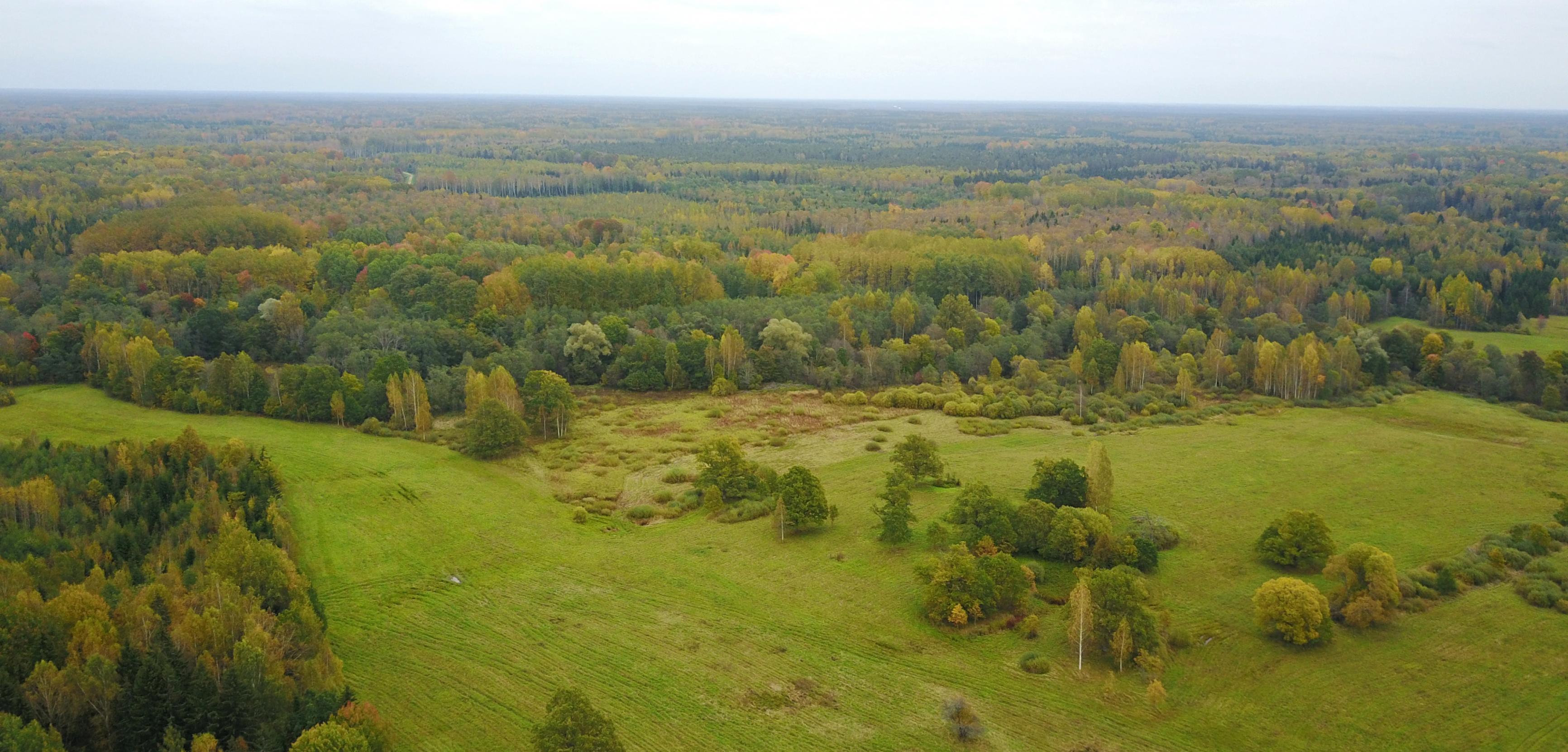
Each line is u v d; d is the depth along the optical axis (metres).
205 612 73.00
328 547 102.56
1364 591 86.56
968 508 102.31
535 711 73.50
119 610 74.62
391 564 99.19
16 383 157.88
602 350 178.25
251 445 132.38
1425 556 99.12
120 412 146.62
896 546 102.69
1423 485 120.38
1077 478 108.31
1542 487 119.38
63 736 65.00
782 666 79.69
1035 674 78.31
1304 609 81.06
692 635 84.81
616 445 140.38
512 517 112.44
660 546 104.44
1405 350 178.62
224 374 148.12
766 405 163.50
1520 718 72.50
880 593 92.44
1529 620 86.19
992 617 87.00
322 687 71.62
